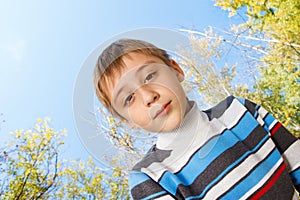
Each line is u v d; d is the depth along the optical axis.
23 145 4.61
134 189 0.98
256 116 1.09
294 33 3.84
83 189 4.30
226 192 0.95
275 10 3.85
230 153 0.96
